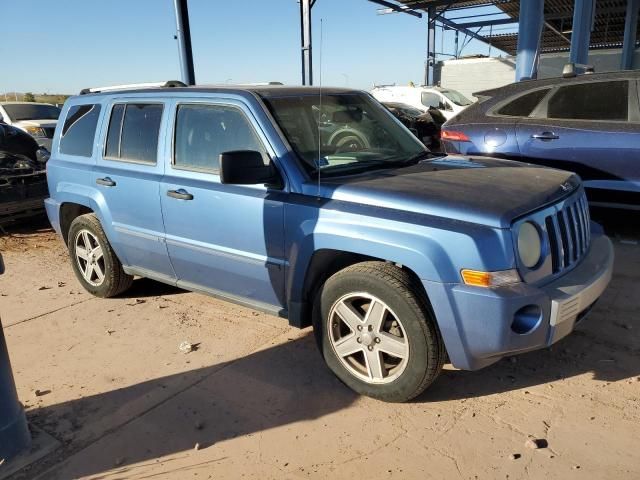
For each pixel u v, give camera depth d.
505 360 3.72
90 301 5.22
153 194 4.31
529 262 2.97
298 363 3.85
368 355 3.30
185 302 5.07
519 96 6.58
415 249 2.95
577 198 3.58
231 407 3.38
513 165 4.07
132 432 3.20
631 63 21.20
